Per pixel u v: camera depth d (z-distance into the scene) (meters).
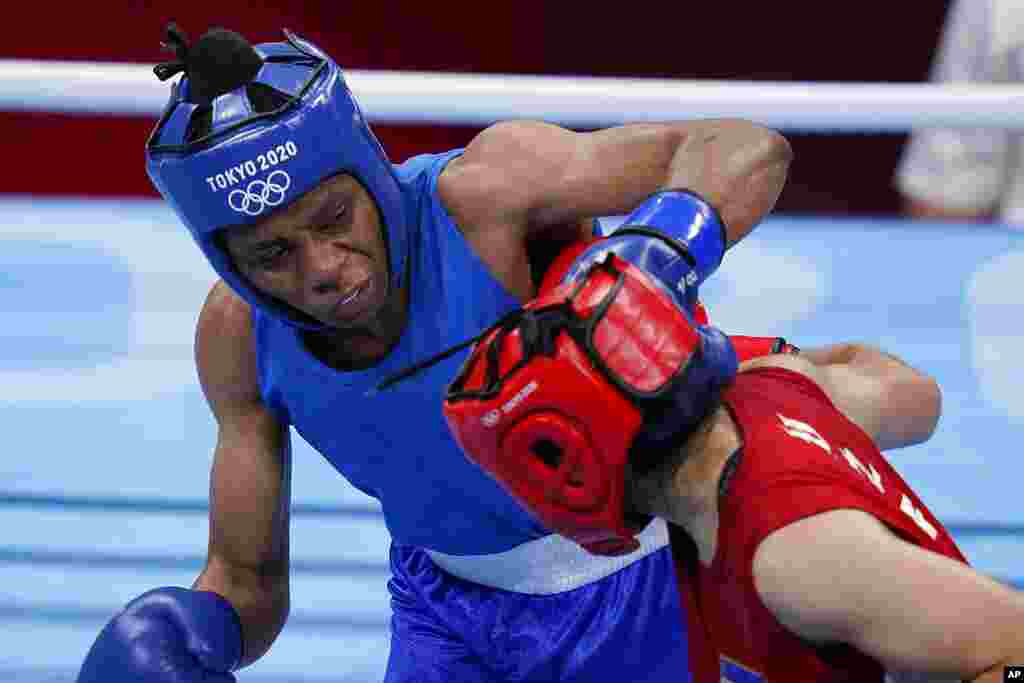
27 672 10.48
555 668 8.27
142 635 7.48
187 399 15.52
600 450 5.22
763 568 5.26
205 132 6.35
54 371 16.19
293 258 6.61
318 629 11.20
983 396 15.16
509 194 7.04
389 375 7.23
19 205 22.59
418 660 8.55
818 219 21.70
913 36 21.98
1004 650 4.94
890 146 22.92
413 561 8.71
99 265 19.70
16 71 11.90
